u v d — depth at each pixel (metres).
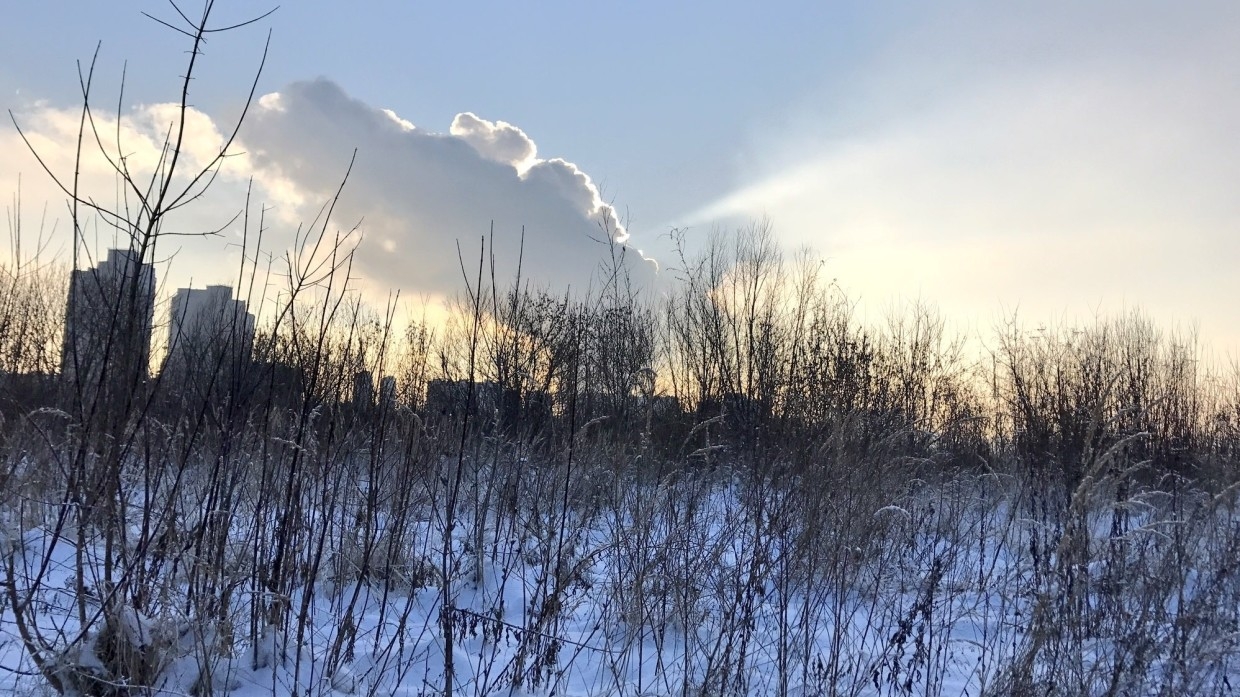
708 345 13.51
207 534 4.02
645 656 4.57
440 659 4.43
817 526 4.43
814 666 4.09
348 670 4.10
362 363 4.89
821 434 5.58
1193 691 3.73
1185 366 11.04
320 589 5.32
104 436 3.40
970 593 5.41
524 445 5.77
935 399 11.20
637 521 4.52
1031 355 9.93
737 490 5.31
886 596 4.91
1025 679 3.75
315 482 4.36
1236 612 4.22
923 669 4.54
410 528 5.32
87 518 3.33
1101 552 4.14
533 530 4.92
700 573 4.43
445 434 5.30
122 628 3.28
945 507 6.42
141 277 3.50
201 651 3.59
